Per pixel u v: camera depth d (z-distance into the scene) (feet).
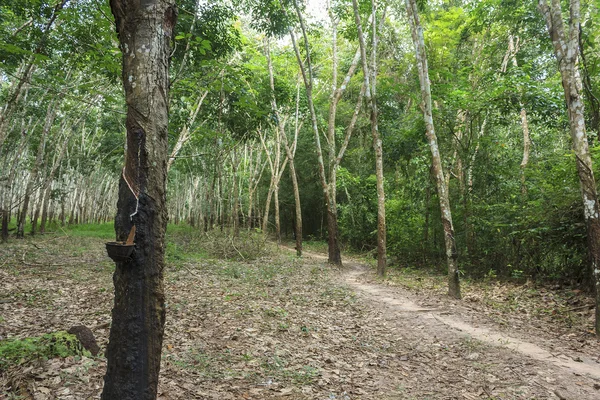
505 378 15.48
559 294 30.71
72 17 25.77
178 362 15.19
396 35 62.03
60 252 51.55
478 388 14.60
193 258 51.52
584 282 30.73
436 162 32.22
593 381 15.08
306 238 114.01
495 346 19.15
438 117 43.83
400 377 15.64
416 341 20.33
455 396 13.91
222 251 58.65
